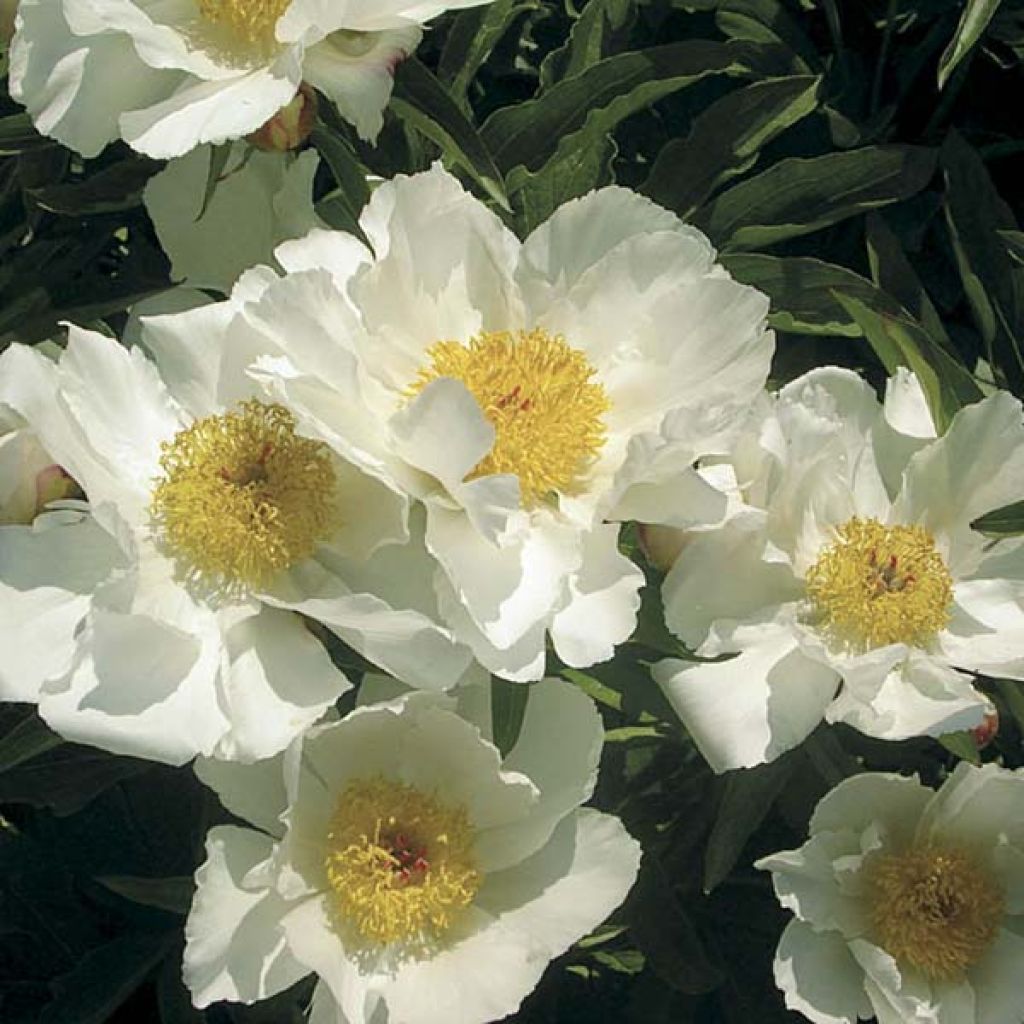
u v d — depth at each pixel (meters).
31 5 0.97
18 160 1.05
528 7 1.13
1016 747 1.02
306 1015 1.00
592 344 0.94
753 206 1.08
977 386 1.00
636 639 0.96
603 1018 1.07
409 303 0.93
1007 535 0.99
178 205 1.01
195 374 0.94
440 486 0.90
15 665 0.90
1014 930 1.00
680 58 1.06
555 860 0.94
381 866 0.93
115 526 0.88
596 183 1.04
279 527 0.91
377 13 0.96
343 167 1.00
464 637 0.89
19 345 0.91
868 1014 0.98
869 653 0.94
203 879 0.90
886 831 0.99
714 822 1.01
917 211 1.16
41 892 1.08
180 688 0.90
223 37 0.98
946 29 1.17
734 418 0.89
